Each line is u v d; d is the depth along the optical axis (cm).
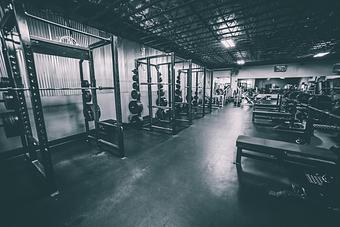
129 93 512
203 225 147
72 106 383
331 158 184
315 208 166
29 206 174
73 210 167
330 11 352
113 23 349
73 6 276
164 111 553
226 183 212
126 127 511
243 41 598
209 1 313
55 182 203
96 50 423
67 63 367
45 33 325
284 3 310
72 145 359
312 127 361
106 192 196
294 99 539
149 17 336
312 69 1049
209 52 764
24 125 257
